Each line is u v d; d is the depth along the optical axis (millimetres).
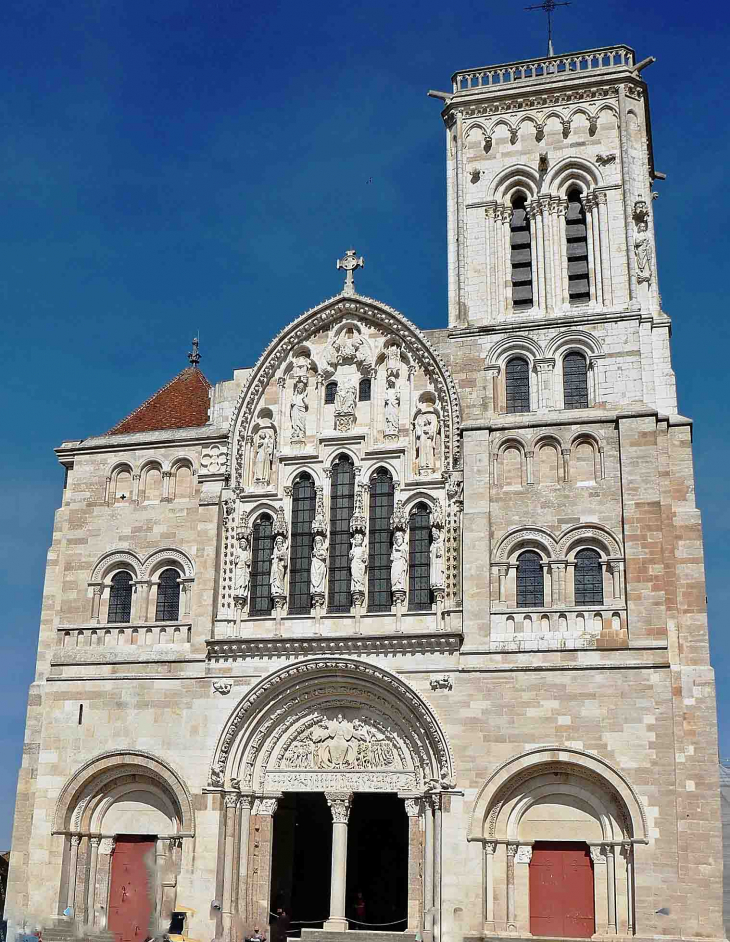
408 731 54219
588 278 60000
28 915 55312
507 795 51906
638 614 52094
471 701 52750
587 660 52000
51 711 58406
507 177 62469
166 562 60062
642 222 59750
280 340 61531
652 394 56156
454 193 63469
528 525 54938
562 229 60938
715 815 49219
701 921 47969
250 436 60781
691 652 52031
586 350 57812
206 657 56938
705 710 50875
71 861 56250
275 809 55719
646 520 53406
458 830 51406
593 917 49906
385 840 65688
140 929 55094
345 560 57781
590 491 54812
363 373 60406
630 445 54750
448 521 56250
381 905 64500
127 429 64875
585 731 51156
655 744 50219
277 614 57375
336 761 55031
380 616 55875
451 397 57812
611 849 50281
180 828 55156
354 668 54625
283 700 55875
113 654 58500
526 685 52375
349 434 59188
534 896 50781
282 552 58281
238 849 54531
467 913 50219
